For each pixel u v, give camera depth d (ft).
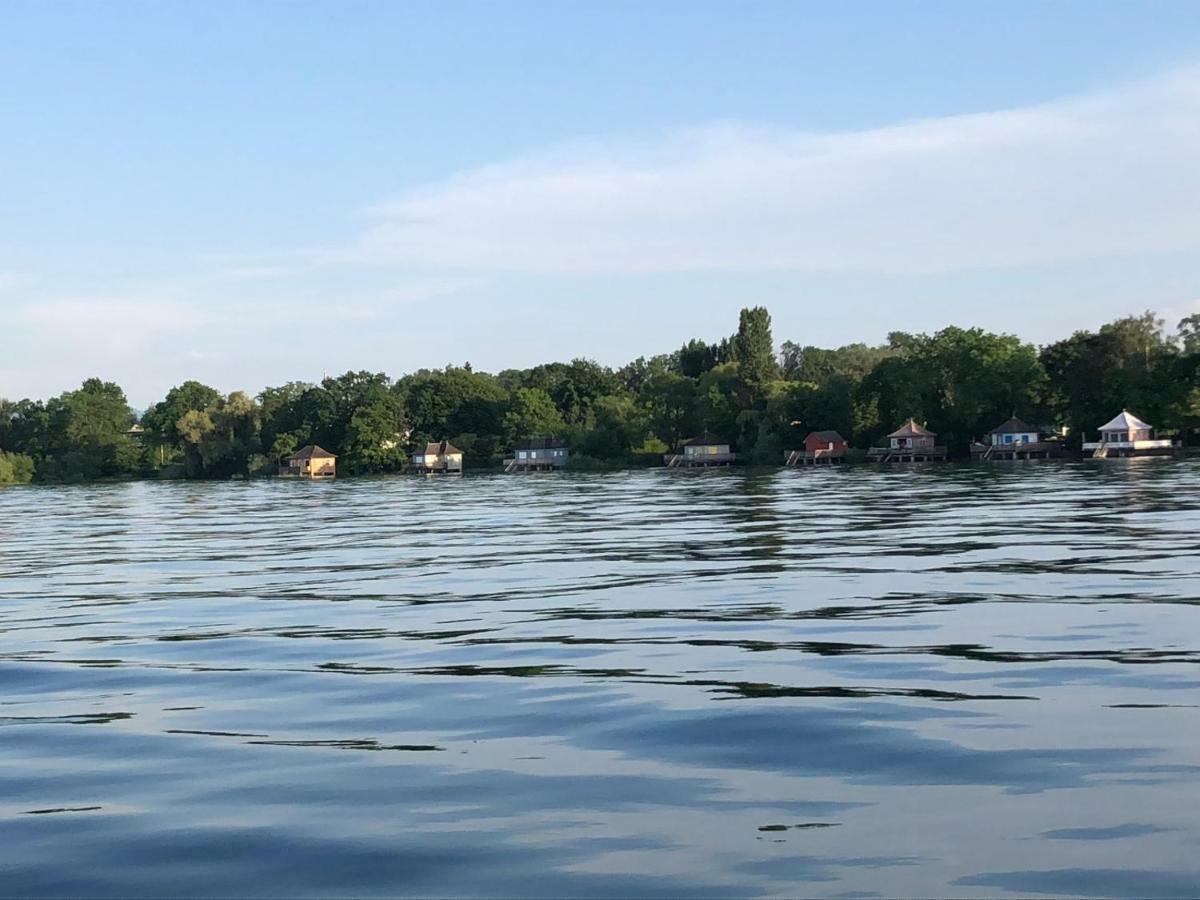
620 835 29.68
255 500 326.24
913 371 504.43
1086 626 60.13
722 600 75.46
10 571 116.26
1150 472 293.23
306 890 26.84
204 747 39.73
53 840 30.42
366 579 97.14
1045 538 114.83
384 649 59.82
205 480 631.56
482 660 55.52
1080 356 465.88
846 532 131.64
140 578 104.99
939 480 294.25
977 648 54.75
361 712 44.73
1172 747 36.09
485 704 45.42
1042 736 37.91
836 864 27.27
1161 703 42.06
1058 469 346.13
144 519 228.22
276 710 45.60
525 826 30.55
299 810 32.40
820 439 508.94
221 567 114.01
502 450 641.40
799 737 38.65
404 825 30.89
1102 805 30.78
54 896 26.86
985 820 29.96
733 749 37.50
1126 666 49.14
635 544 125.08
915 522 144.15
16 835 30.86
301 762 37.37
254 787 34.71
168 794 34.27
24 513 271.49
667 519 168.66
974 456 487.20
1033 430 468.34
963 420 494.18
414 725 42.22
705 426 564.71
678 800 32.35
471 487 385.09
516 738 39.81
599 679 49.78
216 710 45.96
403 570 104.06
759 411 552.00
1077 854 27.43
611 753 37.45
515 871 27.50
